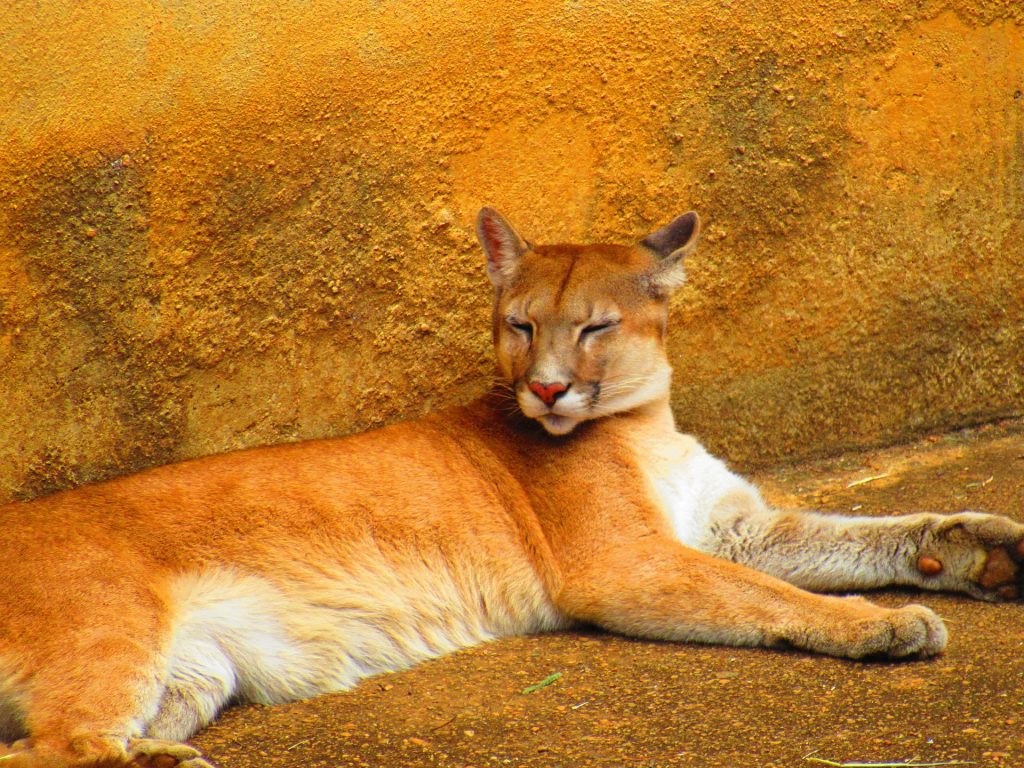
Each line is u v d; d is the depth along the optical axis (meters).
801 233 13.42
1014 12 13.74
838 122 13.30
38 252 11.20
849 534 11.04
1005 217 14.15
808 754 7.81
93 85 11.10
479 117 12.21
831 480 13.59
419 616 10.20
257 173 11.66
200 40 11.31
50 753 7.95
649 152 12.76
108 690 8.45
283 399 12.19
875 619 9.36
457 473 10.82
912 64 13.48
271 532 9.90
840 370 13.89
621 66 12.51
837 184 13.44
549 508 10.77
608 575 10.34
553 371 10.86
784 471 13.87
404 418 12.59
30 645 8.56
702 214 13.04
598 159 12.63
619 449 11.07
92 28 11.03
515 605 10.58
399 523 10.34
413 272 12.31
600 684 9.27
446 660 10.09
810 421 13.91
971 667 8.98
